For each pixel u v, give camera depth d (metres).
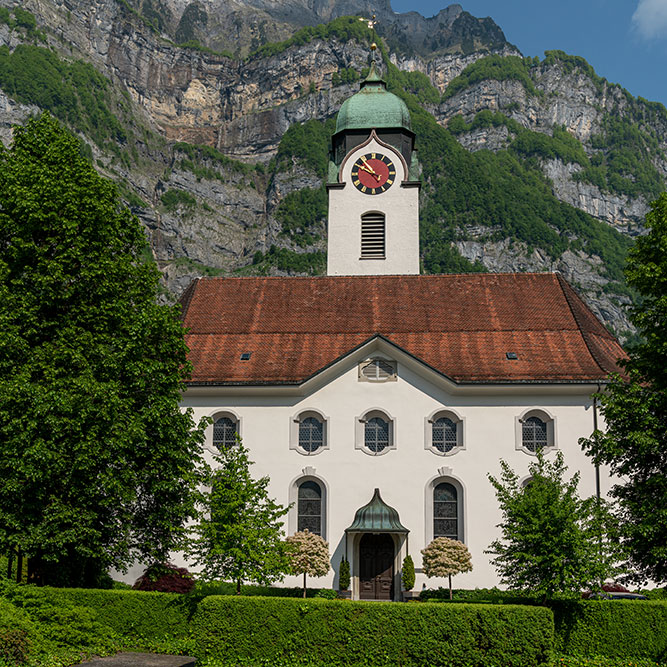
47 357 32.19
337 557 42.06
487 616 27.62
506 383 42.69
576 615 29.03
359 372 43.97
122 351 33.62
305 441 43.81
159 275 37.56
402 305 48.62
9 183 34.53
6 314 32.25
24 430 30.70
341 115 60.50
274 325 47.69
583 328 46.34
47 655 25.39
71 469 31.00
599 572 29.86
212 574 32.47
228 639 28.08
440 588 40.62
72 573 33.56
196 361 45.47
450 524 42.44
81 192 35.12
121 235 36.94
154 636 29.19
